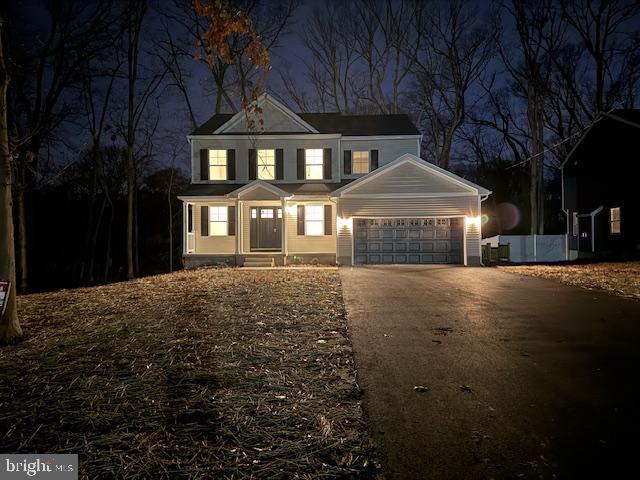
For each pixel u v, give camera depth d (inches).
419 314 362.3
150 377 218.4
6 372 229.6
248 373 223.6
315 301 415.5
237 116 887.7
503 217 1546.5
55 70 835.4
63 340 289.6
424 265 783.7
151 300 434.0
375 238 813.9
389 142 891.4
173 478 138.0
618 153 890.7
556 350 263.0
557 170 1493.6
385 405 189.3
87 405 187.3
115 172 1216.2
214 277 621.9
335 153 884.6
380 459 149.2
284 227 820.0
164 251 1245.7
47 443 158.1
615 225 909.2
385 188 805.2
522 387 207.6
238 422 172.6
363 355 255.4
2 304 285.6
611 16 1122.7
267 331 304.5
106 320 345.7
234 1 298.0
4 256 299.0
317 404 189.0
